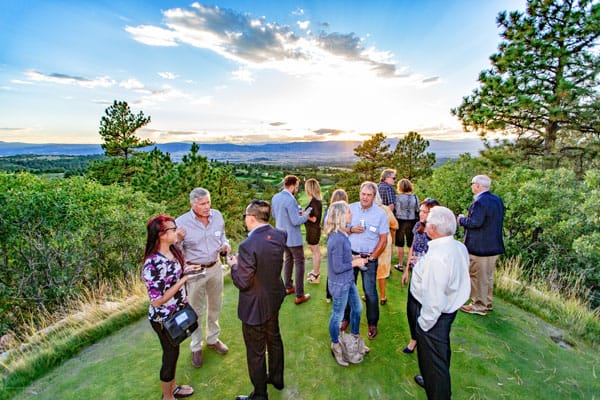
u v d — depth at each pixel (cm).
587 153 746
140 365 311
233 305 450
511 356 308
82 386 282
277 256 239
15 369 297
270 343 255
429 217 232
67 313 451
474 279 390
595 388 264
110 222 660
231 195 2253
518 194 564
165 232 222
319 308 416
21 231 538
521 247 572
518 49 707
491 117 779
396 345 329
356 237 354
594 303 453
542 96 697
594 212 426
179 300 239
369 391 265
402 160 2164
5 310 545
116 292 512
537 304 408
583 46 684
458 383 272
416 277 274
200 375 289
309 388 270
